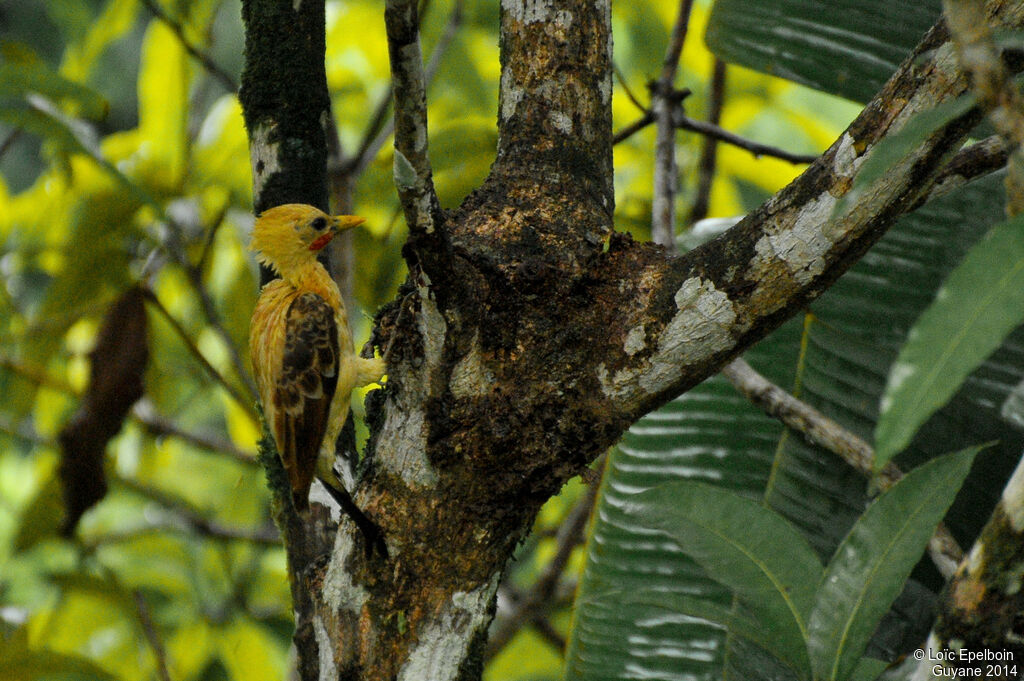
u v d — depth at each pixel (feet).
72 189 38.65
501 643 35.09
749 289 17.99
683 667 22.61
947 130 16.33
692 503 17.66
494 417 18.85
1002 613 14.24
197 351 35.91
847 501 23.75
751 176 43.57
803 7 26.55
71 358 41.47
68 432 33.14
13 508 43.42
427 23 42.55
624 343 18.83
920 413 10.13
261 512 45.50
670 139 30.53
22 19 63.16
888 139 11.98
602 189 21.22
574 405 18.94
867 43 26.02
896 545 16.76
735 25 27.14
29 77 29.22
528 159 20.99
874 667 17.53
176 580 39.93
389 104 35.32
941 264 25.27
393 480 19.22
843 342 25.09
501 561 19.34
